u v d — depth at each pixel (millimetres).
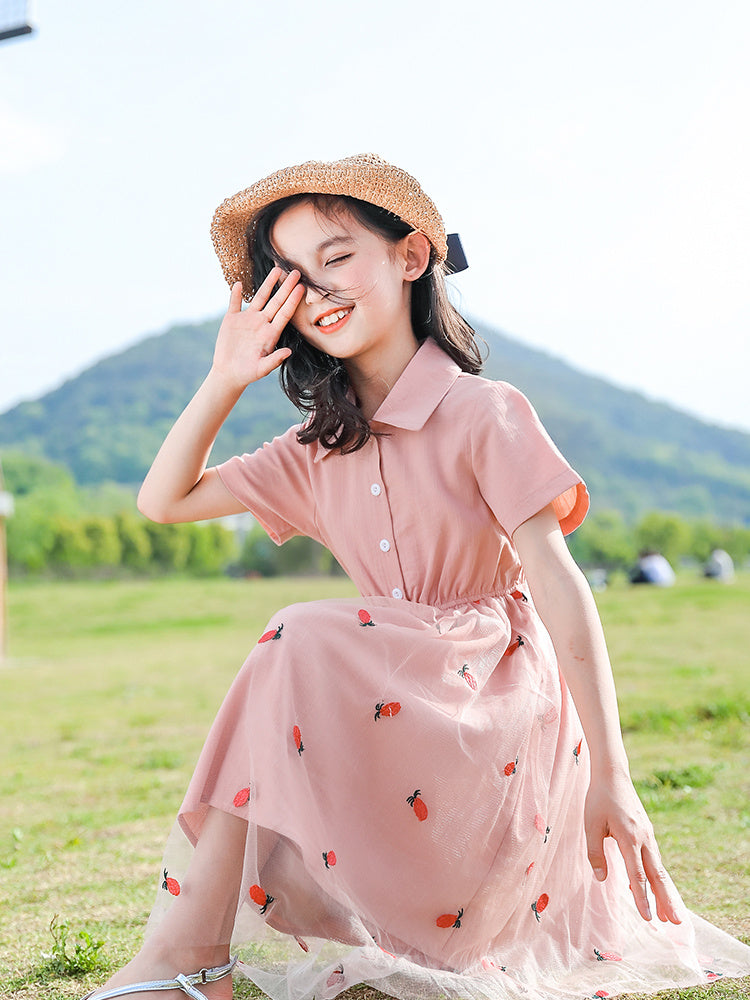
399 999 1491
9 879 2592
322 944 1544
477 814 1527
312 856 1474
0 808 3799
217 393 1846
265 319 1782
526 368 141750
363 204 1727
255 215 1811
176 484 1890
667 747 4348
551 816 1610
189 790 1555
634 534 50000
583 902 1671
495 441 1636
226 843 1528
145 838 3090
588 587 1586
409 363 1759
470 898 1540
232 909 1515
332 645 1531
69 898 2369
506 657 1671
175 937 1498
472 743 1521
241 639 16250
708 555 49656
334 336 1739
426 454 1683
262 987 1515
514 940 1606
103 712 7250
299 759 1493
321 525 1852
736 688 6309
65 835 3199
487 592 1710
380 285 1734
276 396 104812
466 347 1848
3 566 14938
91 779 4453
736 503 114500
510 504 1612
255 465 1893
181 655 13188
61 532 48250
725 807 3053
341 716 1506
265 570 46219
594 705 1501
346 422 1697
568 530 1704
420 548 1688
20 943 2018
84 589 31453
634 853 1434
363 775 1503
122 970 1508
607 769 1471
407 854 1508
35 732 6270
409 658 1542
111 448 109375
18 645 16703
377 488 1712
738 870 2303
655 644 10188
